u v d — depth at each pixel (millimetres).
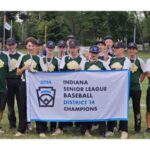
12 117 11547
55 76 10445
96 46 10883
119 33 60156
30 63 10484
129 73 10383
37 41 10633
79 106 10484
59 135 10609
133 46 10633
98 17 57094
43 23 54094
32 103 10523
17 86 11297
